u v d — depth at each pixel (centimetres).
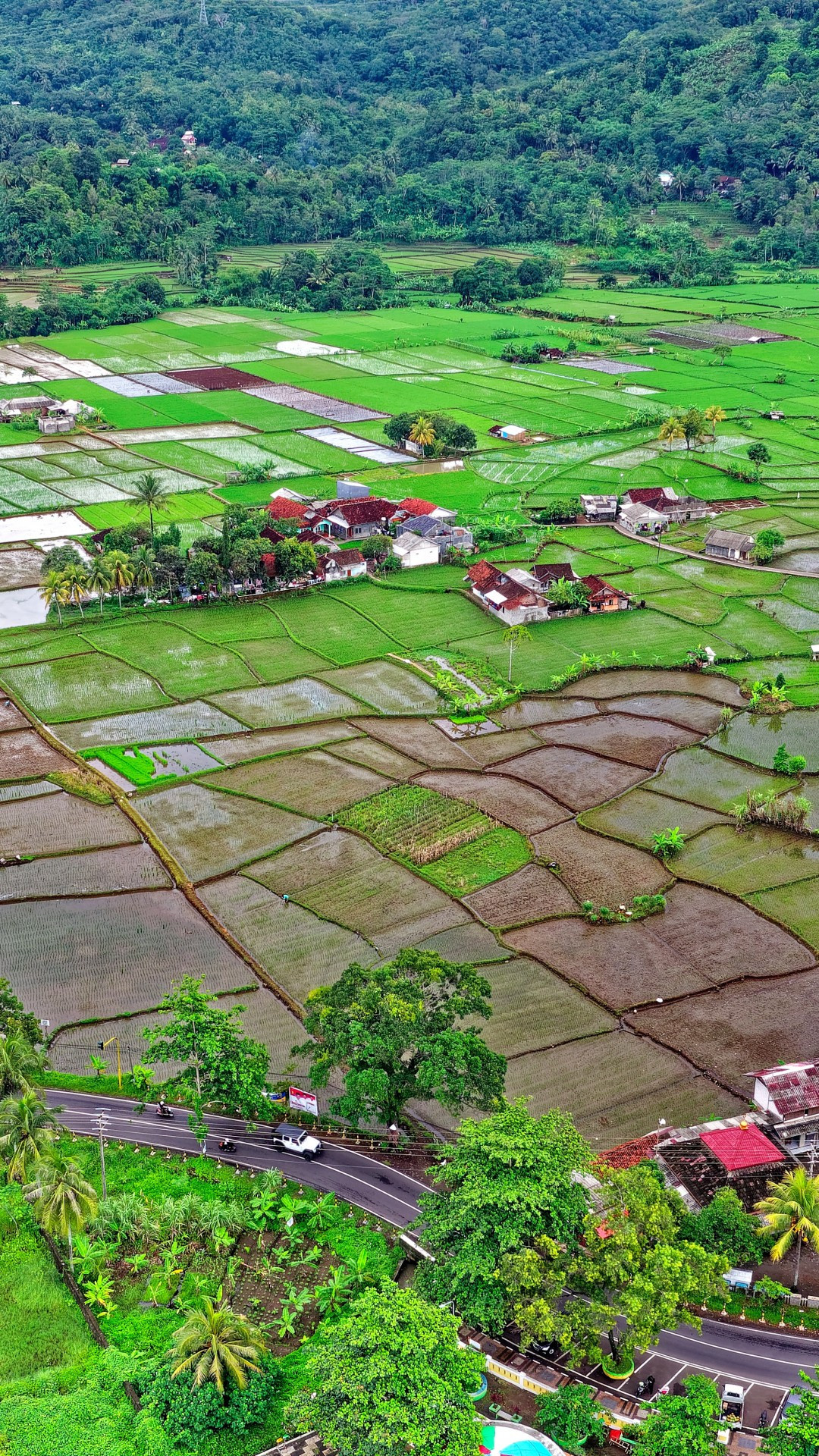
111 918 11925
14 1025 9700
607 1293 7812
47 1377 7450
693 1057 10088
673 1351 7594
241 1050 9331
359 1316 6950
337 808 13738
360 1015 8975
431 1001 9406
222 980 11000
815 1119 9125
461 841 13138
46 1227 8119
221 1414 7075
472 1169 7825
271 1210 8706
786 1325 7806
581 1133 9219
